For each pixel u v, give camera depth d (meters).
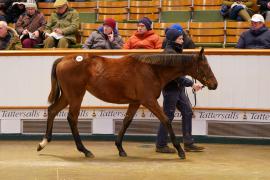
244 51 9.88
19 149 9.90
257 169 8.23
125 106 10.45
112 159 8.99
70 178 7.66
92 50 10.31
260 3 13.95
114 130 10.59
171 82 9.16
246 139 10.21
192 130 10.38
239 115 10.12
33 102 10.60
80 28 13.93
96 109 10.57
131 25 13.92
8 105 10.65
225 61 10.00
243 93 10.00
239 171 8.09
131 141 10.62
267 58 9.82
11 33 11.58
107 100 9.02
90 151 9.66
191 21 13.99
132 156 9.25
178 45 9.29
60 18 13.21
